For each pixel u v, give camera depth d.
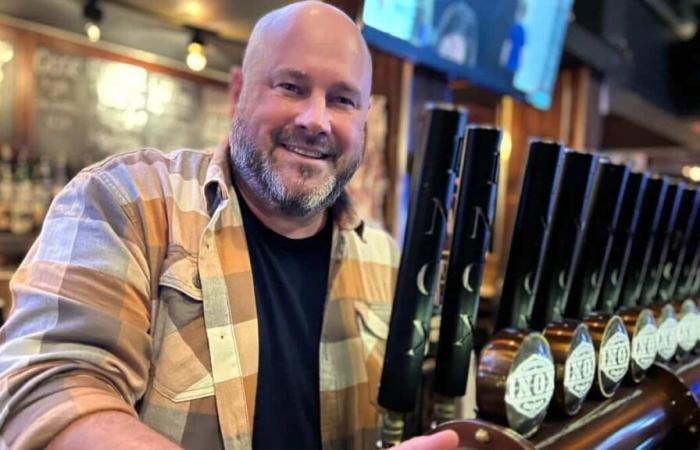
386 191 2.70
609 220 1.03
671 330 1.16
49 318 0.79
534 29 3.08
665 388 1.05
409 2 2.33
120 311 0.84
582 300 1.02
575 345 0.86
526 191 0.91
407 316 0.90
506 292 0.92
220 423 0.91
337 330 1.08
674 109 5.43
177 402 0.89
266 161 0.94
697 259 1.49
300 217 1.01
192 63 2.66
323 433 1.03
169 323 0.91
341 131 0.94
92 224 0.87
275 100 0.92
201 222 0.97
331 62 0.92
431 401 1.17
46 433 0.68
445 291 0.92
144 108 3.25
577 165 0.93
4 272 2.59
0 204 2.77
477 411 0.80
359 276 1.16
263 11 2.29
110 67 3.10
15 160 2.80
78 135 3.03
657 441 0.97
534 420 0.78
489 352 0.78
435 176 0.88
